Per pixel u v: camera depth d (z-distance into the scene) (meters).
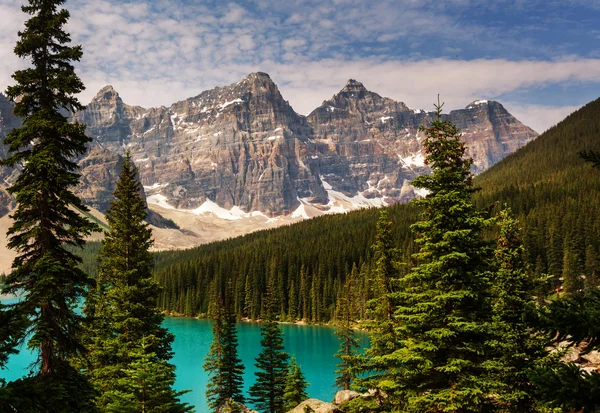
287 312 146.75
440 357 17.59
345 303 42.78
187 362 80.00
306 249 162.75
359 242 159.62
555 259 106.12
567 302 6.44
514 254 20.11
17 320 10.60
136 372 21.72
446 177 18.03
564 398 6.09
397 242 136.75
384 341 24.89
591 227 110.44
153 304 29.89
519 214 131.38
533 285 19.47
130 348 26.56
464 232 17.03
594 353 22.19
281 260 156.00
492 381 16.03
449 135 18.56
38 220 16.84
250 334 115.25
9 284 16.25
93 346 27.06
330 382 64.94
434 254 18.25
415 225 18.39
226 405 37.97
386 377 22.36
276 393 44.41
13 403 10.36
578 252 105.56
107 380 25.12
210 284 152.88
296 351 89.75
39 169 16.31
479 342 17.14
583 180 158.88
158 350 30.06
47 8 16.94
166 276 171.50
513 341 17.66
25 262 16.69
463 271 17.22
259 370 73.38
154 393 21.70
